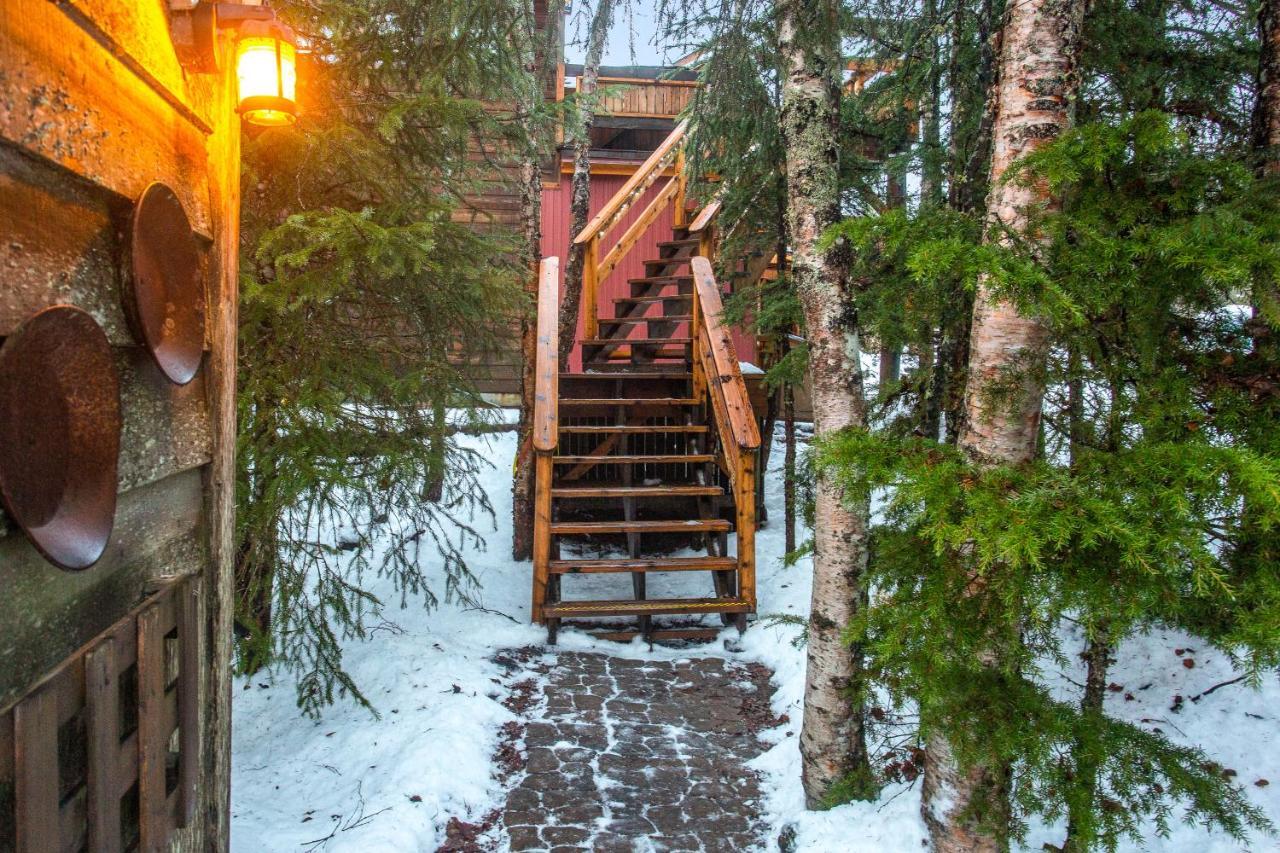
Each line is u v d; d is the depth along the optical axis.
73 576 1.33
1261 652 1.83
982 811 2.60
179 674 1.73
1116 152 2.05
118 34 1.44
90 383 1.27
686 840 3.44
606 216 7.73
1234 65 4.21
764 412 7.55
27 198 1.17
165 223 1.57
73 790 1.33
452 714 4.25
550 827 3.50
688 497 6.91
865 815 3.24
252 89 2.02
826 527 3.45
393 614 5.91
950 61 5.21
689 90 9.55
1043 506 1.94
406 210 4.07
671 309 7.69
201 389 1.91
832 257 3.38
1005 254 1.98
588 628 5.73
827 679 3.43
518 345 7.59
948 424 4.36
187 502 1.86
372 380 4.26
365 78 4.42
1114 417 2.36
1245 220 2.07
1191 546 1.77
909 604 2.34
